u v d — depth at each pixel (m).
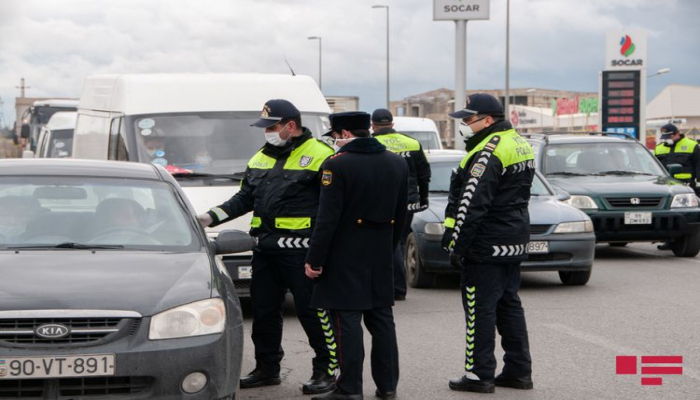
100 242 7.52
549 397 8.37
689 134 85.00
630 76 45.88
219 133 13.32
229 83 13.84
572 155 20.03
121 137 13.30
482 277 8.41
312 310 8.66
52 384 6.19
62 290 6.43
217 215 8.90
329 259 7.99
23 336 6.20
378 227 8.03
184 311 6.50
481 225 8.34
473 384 8.50
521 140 8.47
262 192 8.74
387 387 8.24
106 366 6.20
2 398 6.18
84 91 16.28
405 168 8.19
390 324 8.24
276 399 8.39
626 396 8.41
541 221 14.42
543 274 16.59
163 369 6.30
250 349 10.37
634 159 20.09
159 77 13.77
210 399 6.46
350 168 7.89
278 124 8.66
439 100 117.62
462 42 40.56
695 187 22.58
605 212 18.27
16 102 66.38
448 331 11.38
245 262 11.95
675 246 19.09
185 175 12.80
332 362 8.55
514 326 8.63
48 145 30.02
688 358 9.88
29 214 7.72
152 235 7.69
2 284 6.49
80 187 8.10
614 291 14.50
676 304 13.26
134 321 6.36
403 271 13.66
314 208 8.66
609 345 10.51
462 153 16.97
